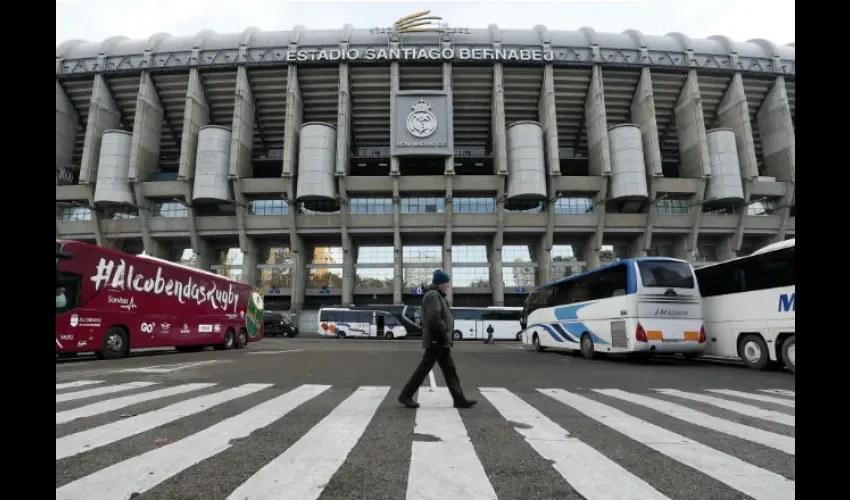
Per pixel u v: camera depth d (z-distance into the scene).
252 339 21.94
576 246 43.03
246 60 40.06
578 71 41.34
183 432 4.18
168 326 15.52
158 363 11.98
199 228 40.97
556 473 3.12
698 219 40.50
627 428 4.50
